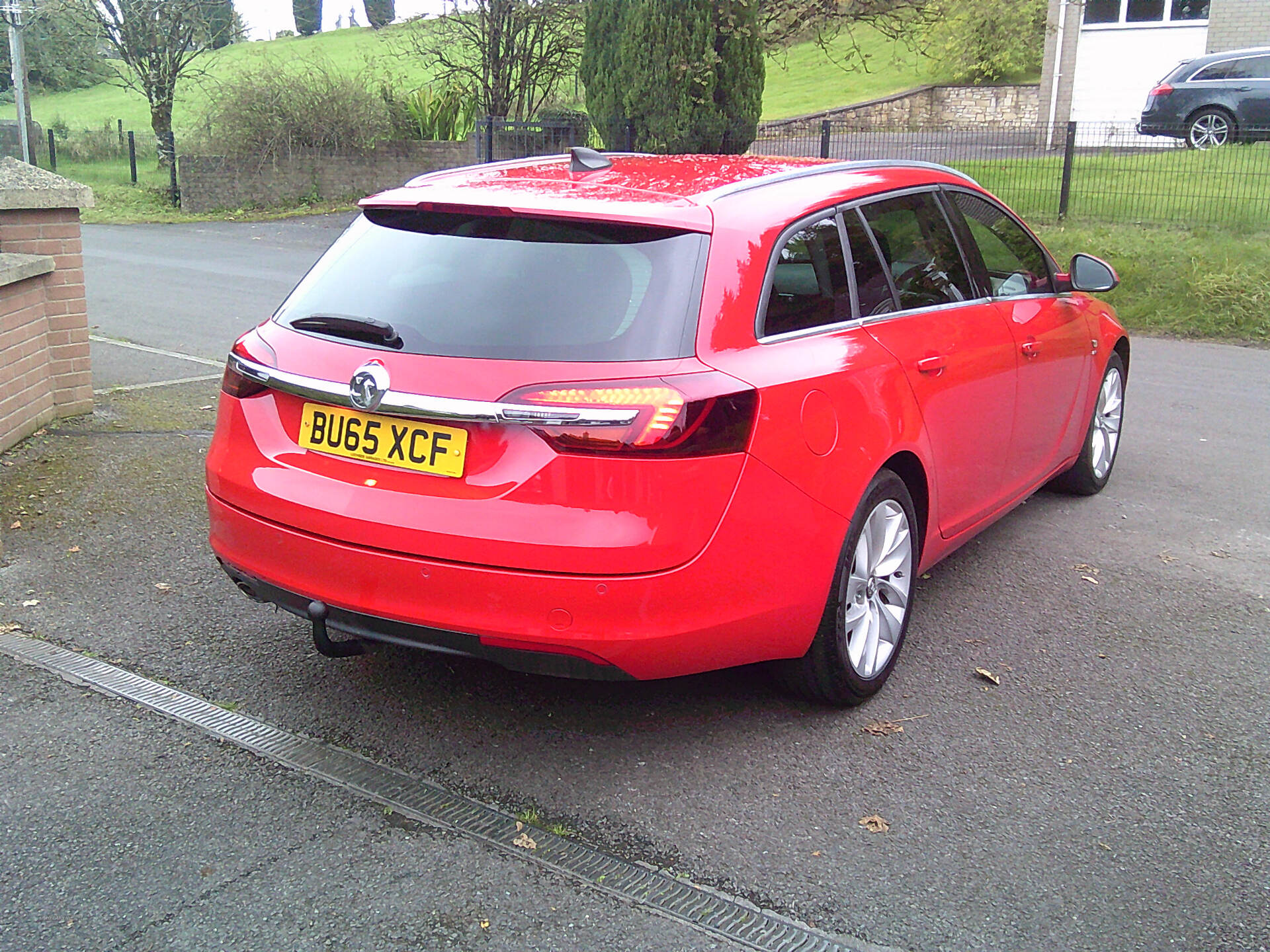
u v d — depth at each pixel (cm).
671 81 1752
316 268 361
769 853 287
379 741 338
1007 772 329
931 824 302
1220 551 526
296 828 293
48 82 5006
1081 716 365
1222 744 349
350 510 309
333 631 410
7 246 634
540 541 289
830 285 360
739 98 1794
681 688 377
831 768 329
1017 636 428
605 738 344
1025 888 276
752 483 305
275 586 329
